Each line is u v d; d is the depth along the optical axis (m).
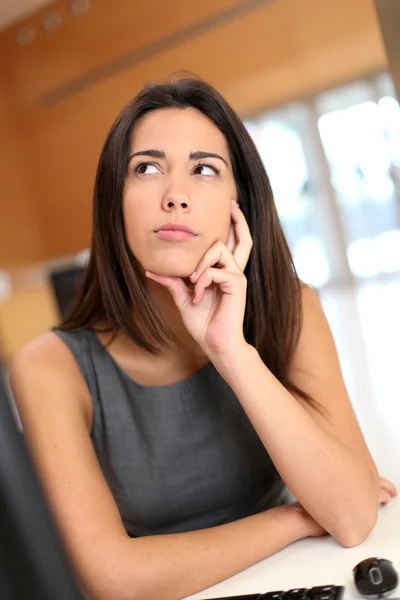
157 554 0.82
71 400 1.00
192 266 0.95
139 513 1.05
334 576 0.77
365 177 7.41
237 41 5.61
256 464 1.07
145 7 5.55
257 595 0.70
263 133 7.53
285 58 5.63
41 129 6.07
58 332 1.08
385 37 0.79
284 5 5.52
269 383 0.92
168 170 0.96
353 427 1.06
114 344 1.06
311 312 1.14
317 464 0.88
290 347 1.08
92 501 0.88
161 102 0.98
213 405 1.06
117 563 0.82
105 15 5.64
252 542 0.85
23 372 1.01
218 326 0.93
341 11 5.46
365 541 0.87
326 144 7.40
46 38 5.84
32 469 0.35
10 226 5.99
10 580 0.33
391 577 0.68
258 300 1.06
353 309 6.07
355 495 0.87
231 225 1.04
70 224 6.05
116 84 5.77
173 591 0.81
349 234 7.59
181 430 1.05
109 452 1.06
